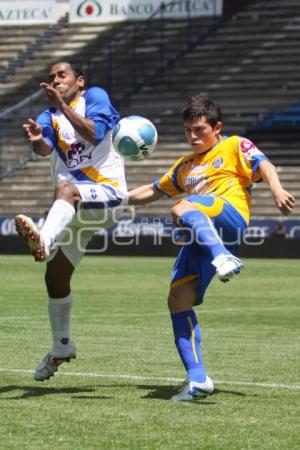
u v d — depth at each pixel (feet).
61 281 71.41
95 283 182.91
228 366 81.76
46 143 69.31
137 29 360.69
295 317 126.31
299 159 304.50
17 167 321.93
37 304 140.46
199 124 66.69
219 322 119.96
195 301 66.49
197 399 64.90
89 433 53.57
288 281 191.01
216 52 342.44
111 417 58.29
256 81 328.90
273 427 55.72
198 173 67.26
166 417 58.39
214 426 55.77
